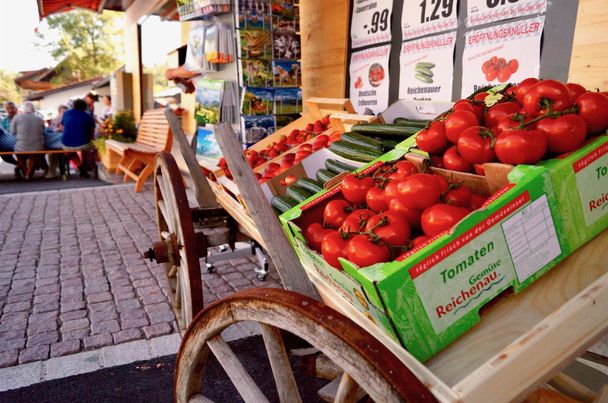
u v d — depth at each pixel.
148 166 8.84
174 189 2.70
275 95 5.00
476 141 1.54
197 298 2.62
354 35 4.84
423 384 1.01
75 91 33.06
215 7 4.99
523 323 1.24
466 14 3.56
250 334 3.41
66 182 10.47
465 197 1.48
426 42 3.95
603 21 2.65
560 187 1.34
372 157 2.31
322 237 1.65
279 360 1.38
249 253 4.53
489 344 1.20
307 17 5.57
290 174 2.67
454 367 1.16
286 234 1.83
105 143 11.12
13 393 2.78
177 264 2.84
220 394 2.76
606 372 2.48
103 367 3.04
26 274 4.64
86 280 4.47
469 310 1.22
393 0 4.26
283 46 5.02
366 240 1.33
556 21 2.94
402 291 1.13
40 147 10.68
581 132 1.37
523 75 3.20
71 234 6.03
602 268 1.35
